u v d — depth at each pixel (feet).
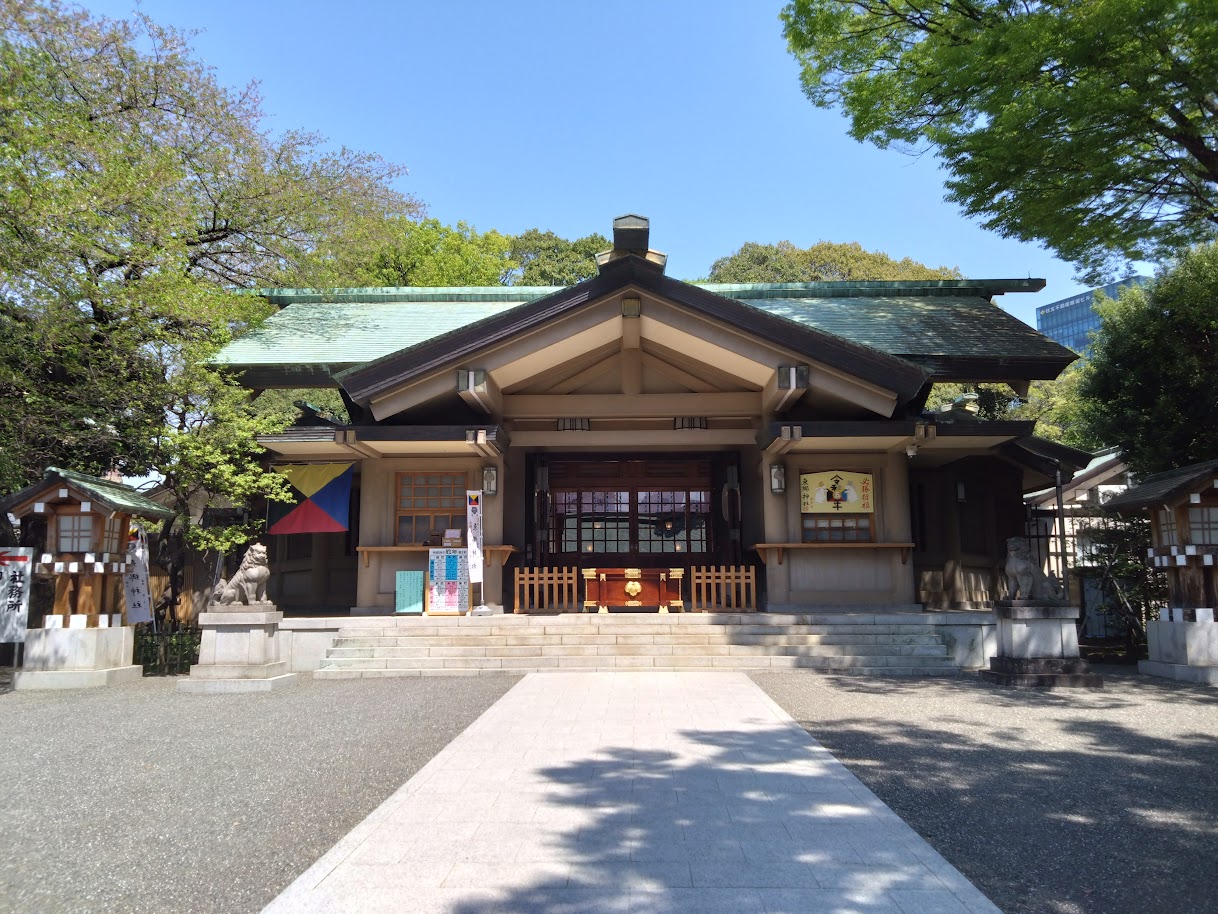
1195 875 12.53
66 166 37.11
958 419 40.52
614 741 21.02
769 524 41.70
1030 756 19.60
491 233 117.91
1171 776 17.87
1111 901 11.67
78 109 42.19
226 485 38.99
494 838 14.06
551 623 36.76
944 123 35.86
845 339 36.94
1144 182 34.09
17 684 31.96
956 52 31.94
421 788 16.94
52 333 35.04
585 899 11.65
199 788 17.56
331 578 53.21
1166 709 25.35
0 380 36.17
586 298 37.93
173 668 38.14
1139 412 44.24
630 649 34.91
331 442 39.27
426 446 39.96
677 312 38.40
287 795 16.97
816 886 12.09
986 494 52.75
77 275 35.53
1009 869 12.83
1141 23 27.76
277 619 32.96
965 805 15.94
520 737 21.50
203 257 52.37
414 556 42.11
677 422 44.70
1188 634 31.48
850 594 41.22
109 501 33.01
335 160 55.26
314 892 11.93
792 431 38.32
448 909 11.35
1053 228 34.99
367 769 18.85
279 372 44.47
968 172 35.19
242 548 52.60
